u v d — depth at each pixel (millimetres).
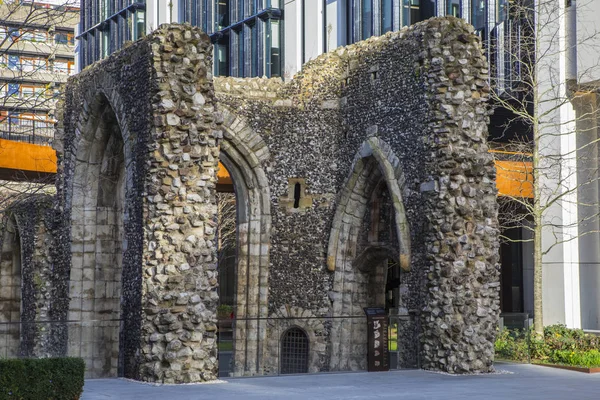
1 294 33844
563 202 33031
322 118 28312
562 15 30547
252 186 28516
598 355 24094
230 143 28359
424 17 36781
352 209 27422
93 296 28000
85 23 55406
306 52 41094
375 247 26875
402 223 24250
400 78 25125
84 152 27953
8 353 29828
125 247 22906
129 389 19750
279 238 28391
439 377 21859
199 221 21797
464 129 23406
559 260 33188
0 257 33875
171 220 21578
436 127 23500
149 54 22344
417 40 24406
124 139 23672
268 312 28141
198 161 21984
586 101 33062
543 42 32469
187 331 21219
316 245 28047
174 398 18219
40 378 16422
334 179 28109
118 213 28516
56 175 29594
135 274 22062
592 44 31422
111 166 28266
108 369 24609
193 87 22141
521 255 43562
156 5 49812
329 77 28281
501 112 35969
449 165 23125
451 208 22969
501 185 33250
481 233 23125
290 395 18719
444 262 22844
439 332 22734
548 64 30281
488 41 34844
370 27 37781
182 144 21875
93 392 19188
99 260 28172
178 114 21891
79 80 27844
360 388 19875
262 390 19562
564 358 24422
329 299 27672
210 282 21688
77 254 27922
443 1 36094
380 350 23219
